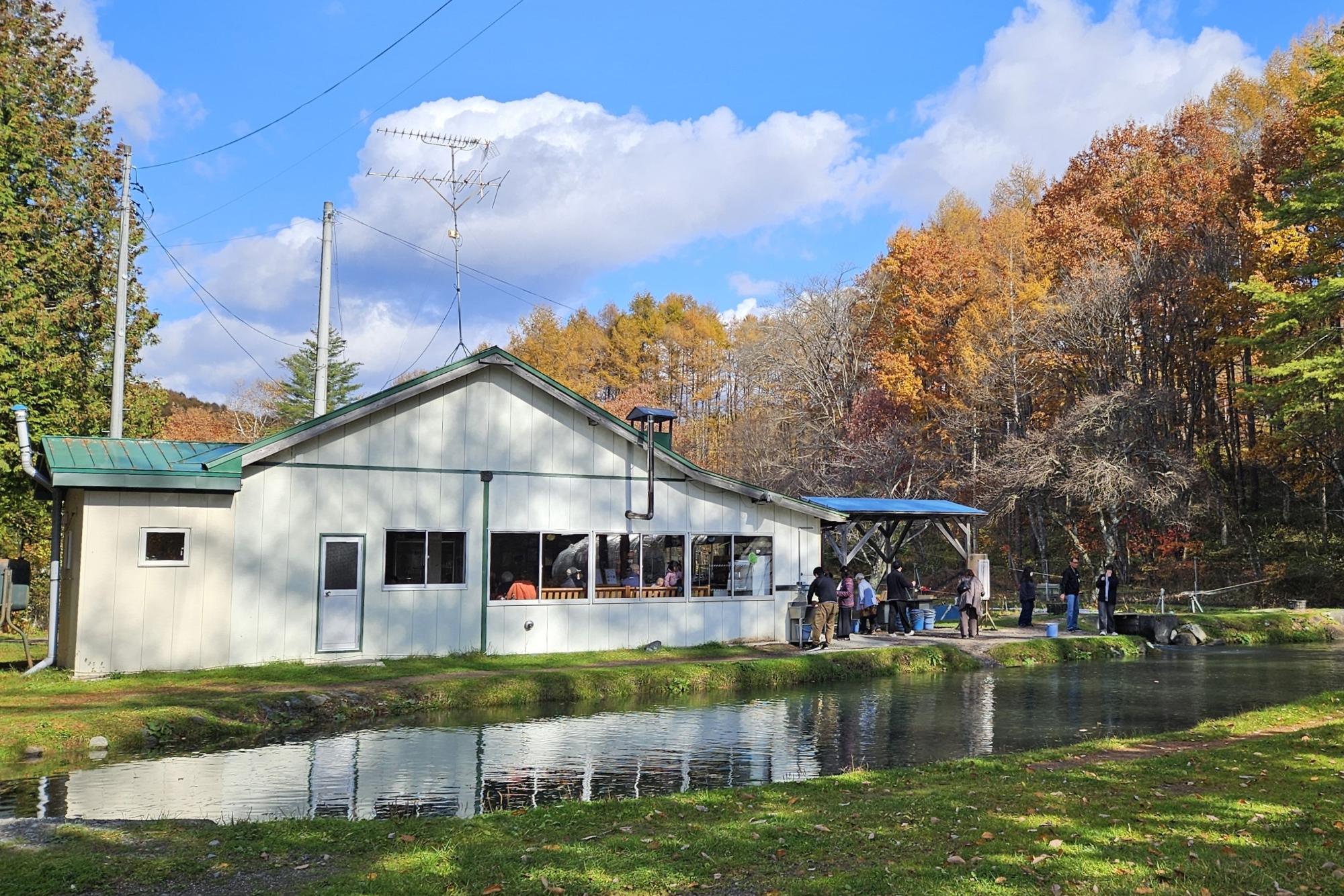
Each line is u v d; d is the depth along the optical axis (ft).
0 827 27.09
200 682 54.95
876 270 177.37
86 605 56.54
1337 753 35.81
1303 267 109.09
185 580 59.31
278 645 62.03
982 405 147.23
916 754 42.86
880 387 159.12
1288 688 65.10
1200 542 138.21
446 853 24.04
